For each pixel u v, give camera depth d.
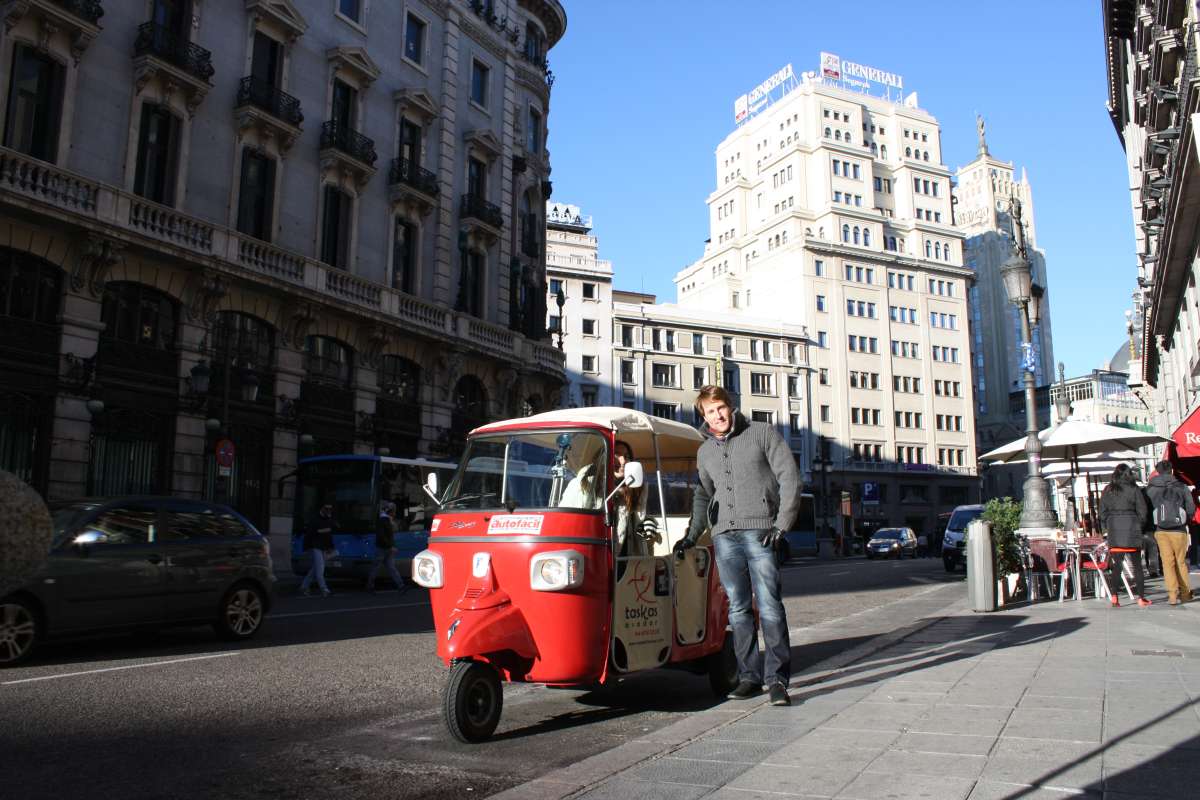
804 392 71.38
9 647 8.14
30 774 4.75
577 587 5.45
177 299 22.28
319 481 20.81
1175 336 31.80
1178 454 18.30
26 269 19.22
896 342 78.00
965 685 6.06
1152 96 22.66
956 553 24.66
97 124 20.97
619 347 63.16
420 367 30.41
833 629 10.98
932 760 4.12
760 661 6.09
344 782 4.60
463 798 4.29
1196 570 19.22
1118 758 3.99
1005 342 126.44
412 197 30.12
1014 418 120.06
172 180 22.73
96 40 21.11
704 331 67.69
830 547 49.81
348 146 27.83
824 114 83.62
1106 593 13.66
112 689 7.16
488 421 33.72
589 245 66.75
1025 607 12.27
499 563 5.59
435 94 32.34
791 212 78.56
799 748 4.48
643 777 4.07
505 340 34.28
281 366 24.97
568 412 6.35
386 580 22.19
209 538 10.09
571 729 5.81
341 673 8.10
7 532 1.79
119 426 20.72
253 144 25.03
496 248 34.84
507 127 36.19
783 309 76.62
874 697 5.80
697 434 7.13
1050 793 3.52
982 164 134.25
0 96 18.95
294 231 26.12
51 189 19.16
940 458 78.06
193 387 19.89
